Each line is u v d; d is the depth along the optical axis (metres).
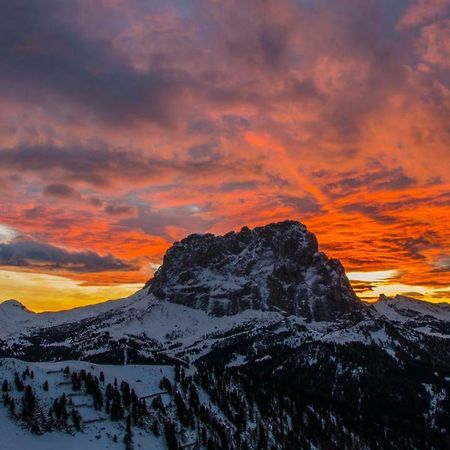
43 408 191.00
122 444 188.25
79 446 180.50
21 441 173.12
